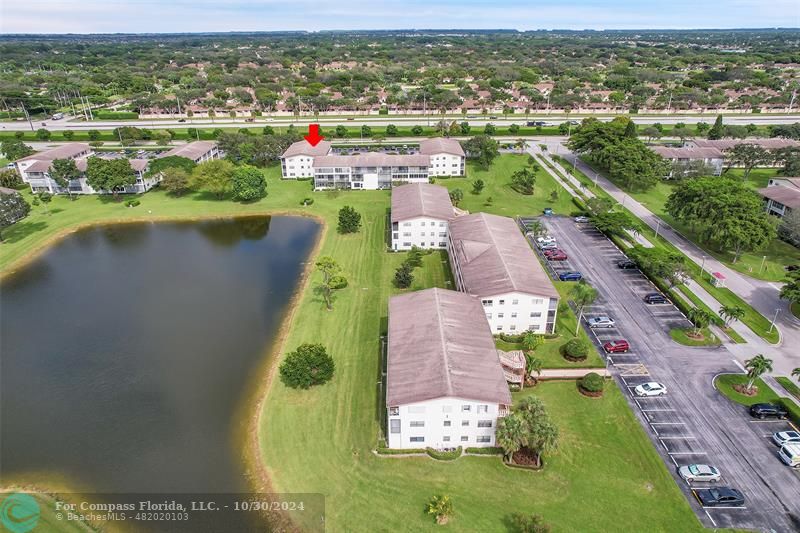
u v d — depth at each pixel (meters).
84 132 197.00
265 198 134.75
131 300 89.50
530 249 90.31
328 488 52.84
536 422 52.84
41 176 138.50
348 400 64.06
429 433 56.72
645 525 48.19
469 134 191.50
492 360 61.69
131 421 62.59
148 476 55.19
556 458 55.53
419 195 111.56
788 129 169.12
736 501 49.91
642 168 133.38
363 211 124.88
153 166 141.75
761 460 54.91
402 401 54.94
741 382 66.19
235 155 160.50
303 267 99.38
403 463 55.47
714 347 73.25
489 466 54.94
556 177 148.25
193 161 146.00
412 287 89.56
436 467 54.91
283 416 62.06
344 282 90.00
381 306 84.00
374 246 106.19
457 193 126.38
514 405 61.28
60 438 60.31
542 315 76.25
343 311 83.00
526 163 161.12
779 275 93.12
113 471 55.97
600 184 141.75
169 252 108.19
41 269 101.62
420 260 98.81
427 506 50.44
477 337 65.75
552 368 69.44
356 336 76.38
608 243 107.12
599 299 85.88
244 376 69.88
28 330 81.12
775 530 47.62
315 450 57.25
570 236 110.69
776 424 59.72
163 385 68.50
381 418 61.22
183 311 85.69
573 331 77.62
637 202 128.62
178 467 56.16
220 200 134.62
